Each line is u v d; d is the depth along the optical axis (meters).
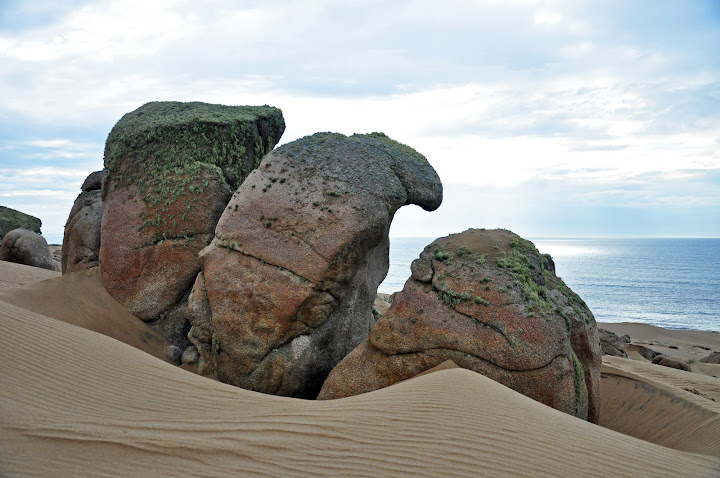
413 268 7.09
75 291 8.91
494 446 4.66
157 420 5.07
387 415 5.12
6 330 5.93
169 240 9.01
